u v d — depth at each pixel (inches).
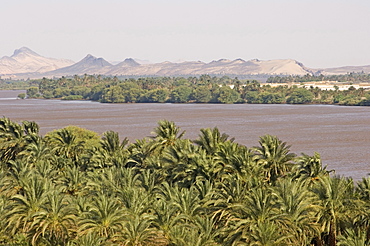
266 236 5300.2
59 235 5880.9
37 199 6210.6
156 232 5639.8
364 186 6471.5
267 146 7554.1
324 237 6323.8
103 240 5585.6
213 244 5511.8
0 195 7047.2
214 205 6190.9
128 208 6186.0
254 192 5821.9
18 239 5935.0
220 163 7357.3
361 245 5354.3
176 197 6333.7
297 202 5812.0
